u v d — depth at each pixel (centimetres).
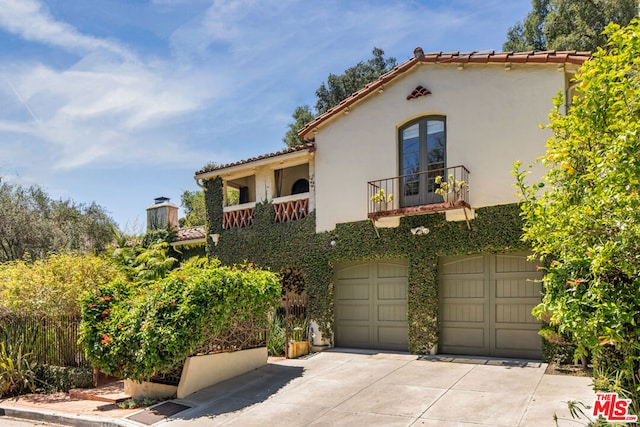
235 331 1020
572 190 545
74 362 1117
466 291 1118
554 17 2425
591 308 474
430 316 1128
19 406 966
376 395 825
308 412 764
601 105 517
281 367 1068
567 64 1016
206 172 1611
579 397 729
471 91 1127
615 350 534
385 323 1235
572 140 543
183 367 904
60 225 2420
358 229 1270
